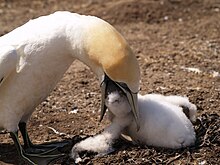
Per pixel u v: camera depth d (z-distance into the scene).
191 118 11.99
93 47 10.50
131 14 22.05
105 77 10.66
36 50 10.76
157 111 11.09
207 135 11.31
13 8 24.47
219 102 13.62
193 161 10.77
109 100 10.62
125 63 10.29
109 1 24.42
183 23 21.27
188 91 14.38
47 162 11.39
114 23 21.73
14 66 10.73
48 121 13.18
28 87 10.96
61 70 11.16
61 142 12.11
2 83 10.98
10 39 10.99
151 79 15.52
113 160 10.88
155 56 17.59
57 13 11.23
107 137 11.12
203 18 21.69
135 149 11.09
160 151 11.02
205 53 17.69
